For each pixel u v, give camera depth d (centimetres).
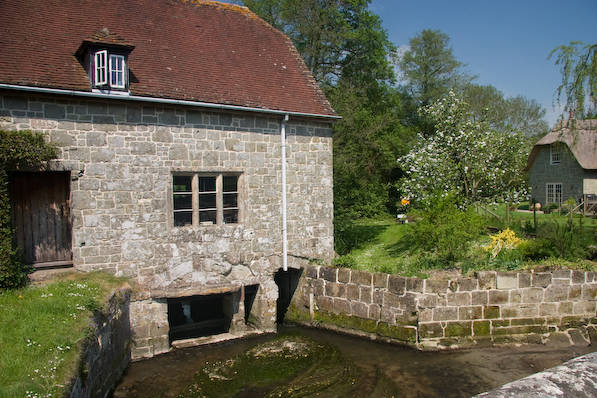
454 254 1167
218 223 1108
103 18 1108
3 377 538
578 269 1055
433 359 976
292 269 1282
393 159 2439
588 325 1041
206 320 1237
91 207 952
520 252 1158
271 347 1018
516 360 957
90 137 944
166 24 1199
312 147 1239
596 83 1075
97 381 730
